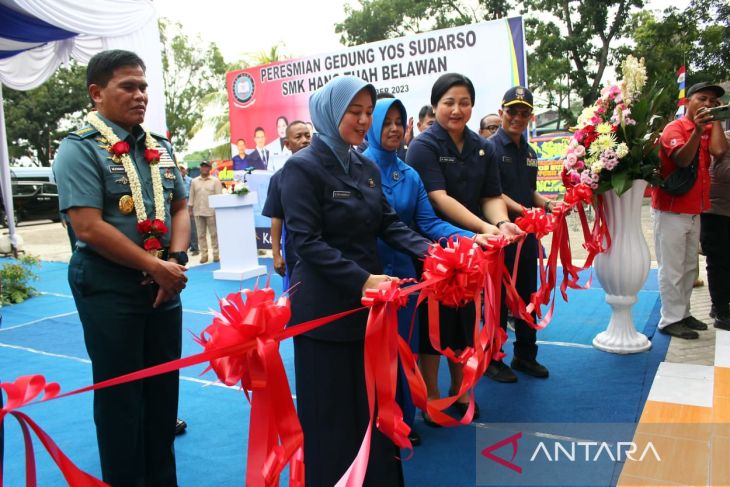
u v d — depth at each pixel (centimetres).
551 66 1906
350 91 182
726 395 298
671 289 428
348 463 192
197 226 938
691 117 410
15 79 798
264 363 115
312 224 183
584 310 530
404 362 153
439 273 173
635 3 1897
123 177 211
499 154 361
